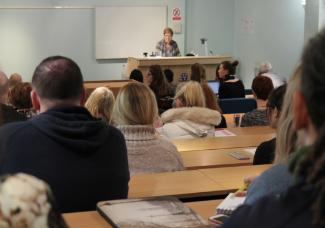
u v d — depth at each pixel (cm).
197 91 422
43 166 188
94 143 196
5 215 71
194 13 1120
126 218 177
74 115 196
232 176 271
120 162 205
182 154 357
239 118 540
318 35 82
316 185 81
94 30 1052
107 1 1050
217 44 1141
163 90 688
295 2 927
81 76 205
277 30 989
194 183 259
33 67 1028
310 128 83
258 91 469
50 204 76
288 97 153
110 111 372
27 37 1019
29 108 410
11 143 188
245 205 94
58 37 1036
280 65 986
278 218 84
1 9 998
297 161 86
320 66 78
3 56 1012
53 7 1024
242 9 1112
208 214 195
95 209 199
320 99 79
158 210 185
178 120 412
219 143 393
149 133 276
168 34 998
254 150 368
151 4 1073
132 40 1070
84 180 194
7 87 320
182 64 946
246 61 1111
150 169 275
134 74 755
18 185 74
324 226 78
